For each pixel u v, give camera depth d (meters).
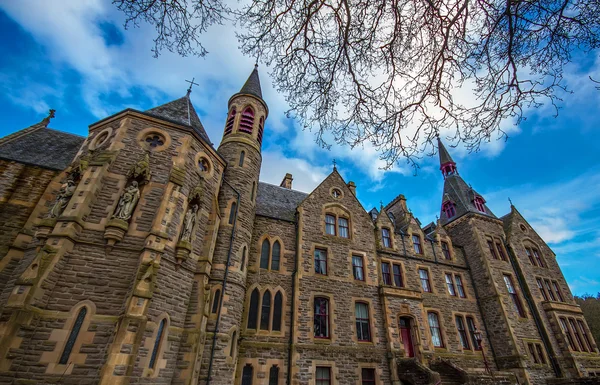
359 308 19.44
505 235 29.09
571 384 19.95
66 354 9.43
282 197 24.48
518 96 6.02
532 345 22.50
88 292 10.43
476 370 20.00
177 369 11.77
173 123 15.16
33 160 15.55
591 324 49.84
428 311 22.02
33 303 9.47
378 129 7.00
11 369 8.70
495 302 23.73
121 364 9.30
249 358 15.46
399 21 5.97
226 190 17.67
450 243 27.16
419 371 16.44
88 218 11.52
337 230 21.83
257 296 17.36
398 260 23.19
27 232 12.48
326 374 16.52
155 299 11.24
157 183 13.38
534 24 5.61
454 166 36.69
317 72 6.71
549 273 28.25
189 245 12.93
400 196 29.19
